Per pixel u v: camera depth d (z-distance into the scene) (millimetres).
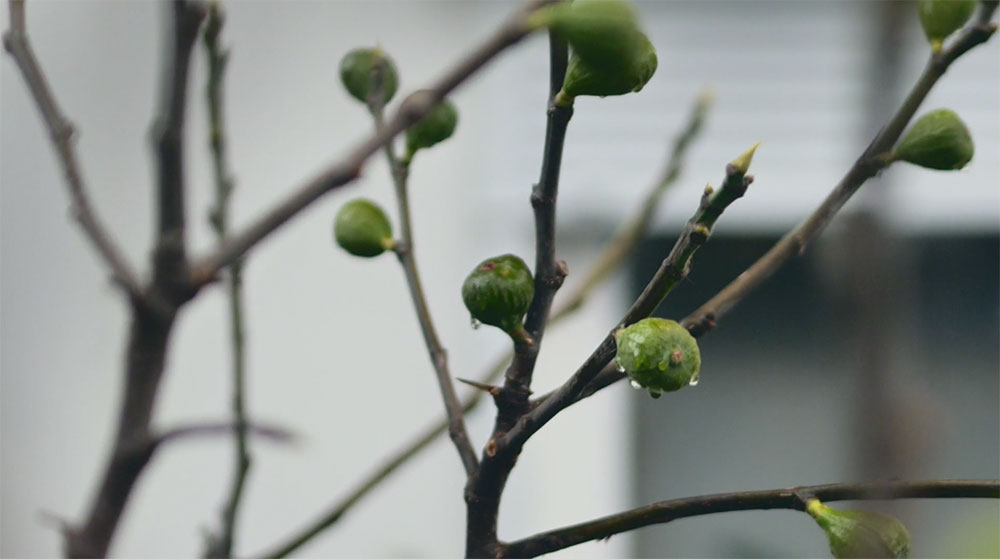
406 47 4309
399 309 4355
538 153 4270
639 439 4590
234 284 1707
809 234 1573
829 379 4398
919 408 1413
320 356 4336
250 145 4320
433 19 4301
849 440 1415
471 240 4285
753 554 3426
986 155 4188
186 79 1572
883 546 1468
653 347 1443
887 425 1409
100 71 4328
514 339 1509
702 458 4551
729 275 4461
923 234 4383
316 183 1399
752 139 4250
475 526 1521
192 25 1566
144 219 4344
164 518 4281
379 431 4340
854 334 1412
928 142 1514
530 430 1490
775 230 4336
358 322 4352
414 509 4297
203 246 4145
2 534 4367
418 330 4352
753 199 4227
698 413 4582
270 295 4336
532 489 4277
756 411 4531
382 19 4320
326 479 4320
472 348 4312
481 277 1503
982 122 4195
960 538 1441
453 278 4305
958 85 4195
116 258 1588
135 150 4340
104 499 1654
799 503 1484
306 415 4336
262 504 4312
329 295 4348
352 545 4285
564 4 1389
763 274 1574
